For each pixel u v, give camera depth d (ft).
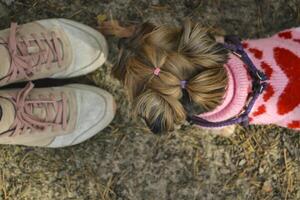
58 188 5.55
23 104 4.86
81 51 5.25
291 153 5.67
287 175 5.66
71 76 5.39
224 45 4.12
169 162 5.64
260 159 5.66
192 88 3.62
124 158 5.61
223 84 3.71
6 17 5.49
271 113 4.47
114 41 5.59
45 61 5.01
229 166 5.66
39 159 5.55
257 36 5.65
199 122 4.42
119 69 4.07
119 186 5.59
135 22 5.59
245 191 5.66
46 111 5.04
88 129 5.36
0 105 4.65
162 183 5.63
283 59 4.37
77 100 5.27
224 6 5.66
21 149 5.53
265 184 5.66
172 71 3.56
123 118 5.61
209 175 5.66
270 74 4.31
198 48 3.59
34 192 5.54
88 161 5.59
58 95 5.15
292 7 5.65
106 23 5.53
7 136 4.83
